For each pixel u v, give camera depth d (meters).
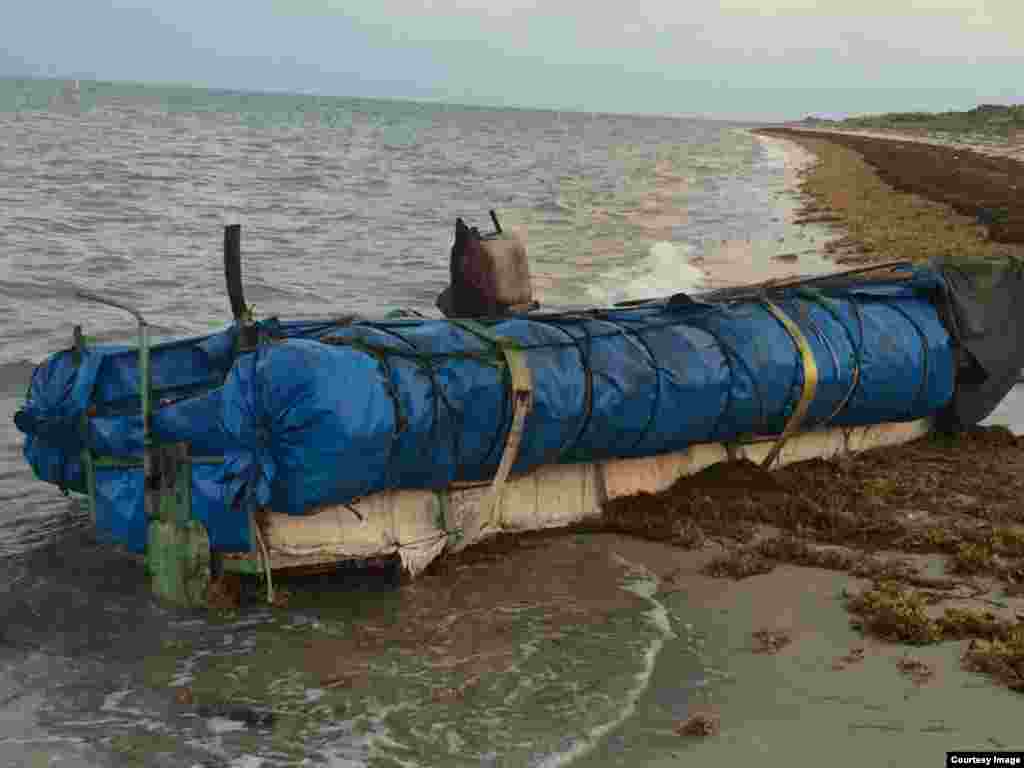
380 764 4.95
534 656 6.01
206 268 21.44
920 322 9.84
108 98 174.50
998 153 69.56
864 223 31.02
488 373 7.03
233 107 167.00
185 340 7.04
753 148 98.31
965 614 6.32
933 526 8.02
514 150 84.38
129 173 41.91
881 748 5.03
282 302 18.38
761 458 9.15
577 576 7.13
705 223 33.16
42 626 6.32
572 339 7.70
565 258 23.94
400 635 6.27
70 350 7.12
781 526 8.16
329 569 6.82
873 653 6.04
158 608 6.59
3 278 18.58
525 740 5.14
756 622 6.46
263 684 5.69
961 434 10.43
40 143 56.34
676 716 5.36
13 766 4.86
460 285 8.84
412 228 30.53
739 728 5.22
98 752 5.02
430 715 5.38
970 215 30.30
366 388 6.29
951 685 5.64
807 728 5.21
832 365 8.87
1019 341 10.23
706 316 8.71
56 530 7.89
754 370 8.44
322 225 30.06
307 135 90.00
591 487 8.14
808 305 9.44
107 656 5.98
